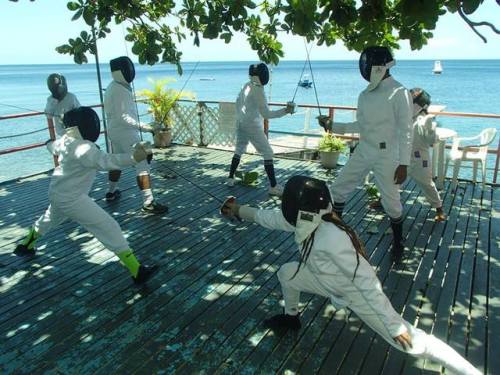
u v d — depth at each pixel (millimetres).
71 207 3508
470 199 5891
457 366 2182
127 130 5117
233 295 3537
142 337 3004
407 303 3422
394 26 4219
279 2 5246
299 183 2350
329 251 2252
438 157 6258
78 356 2809
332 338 2984
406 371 2654
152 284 3713
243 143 6281
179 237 4668
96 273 3904
